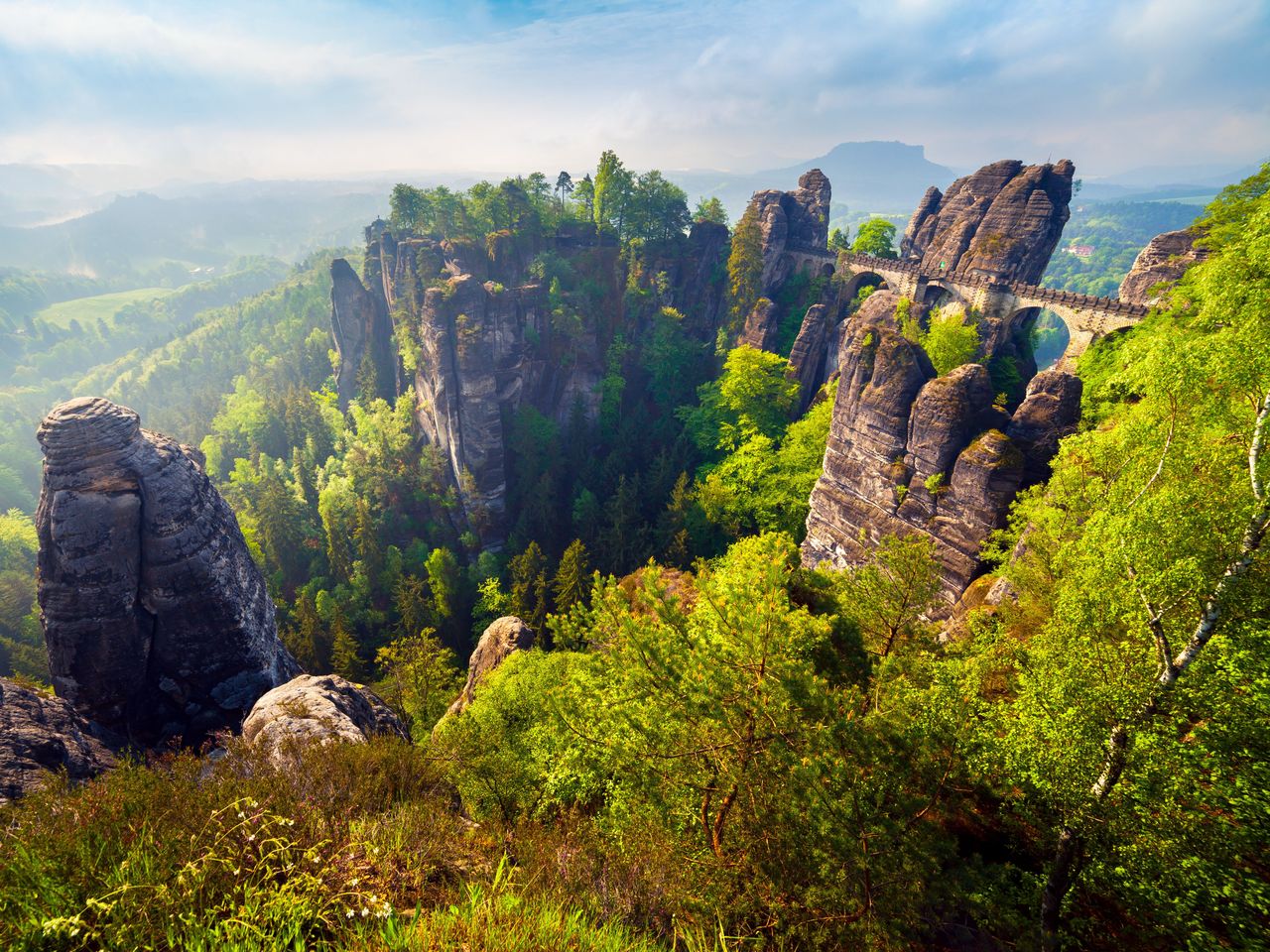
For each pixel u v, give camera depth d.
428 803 9.66
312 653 63.50
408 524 90.62
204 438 126.06
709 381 95.19
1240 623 10.50
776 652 11.84
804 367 81.56
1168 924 10.47
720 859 10.50
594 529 79.69
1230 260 11.76
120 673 34.72
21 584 103.62
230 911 5.29
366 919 5.52
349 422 116.88
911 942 11.61
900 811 10.60
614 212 104.50
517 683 25.33
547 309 92.81
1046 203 70.69
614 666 12.81
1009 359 58.97
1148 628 11.86
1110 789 11.05
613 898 8.04
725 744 11.30
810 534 51.94
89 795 6.82
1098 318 57.09
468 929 5.38
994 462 34.75
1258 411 11.33
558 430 94.06
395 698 47.47
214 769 9.36
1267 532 10.53
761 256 92.94
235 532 41.56
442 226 106.00
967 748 11.52
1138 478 13.45
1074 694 11.37
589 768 15.48
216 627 37.12
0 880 5.35
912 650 18.45
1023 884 12.30
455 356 81.38
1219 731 10.03
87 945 4.90
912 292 77.00
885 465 42.88
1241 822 9.88
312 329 179.75
